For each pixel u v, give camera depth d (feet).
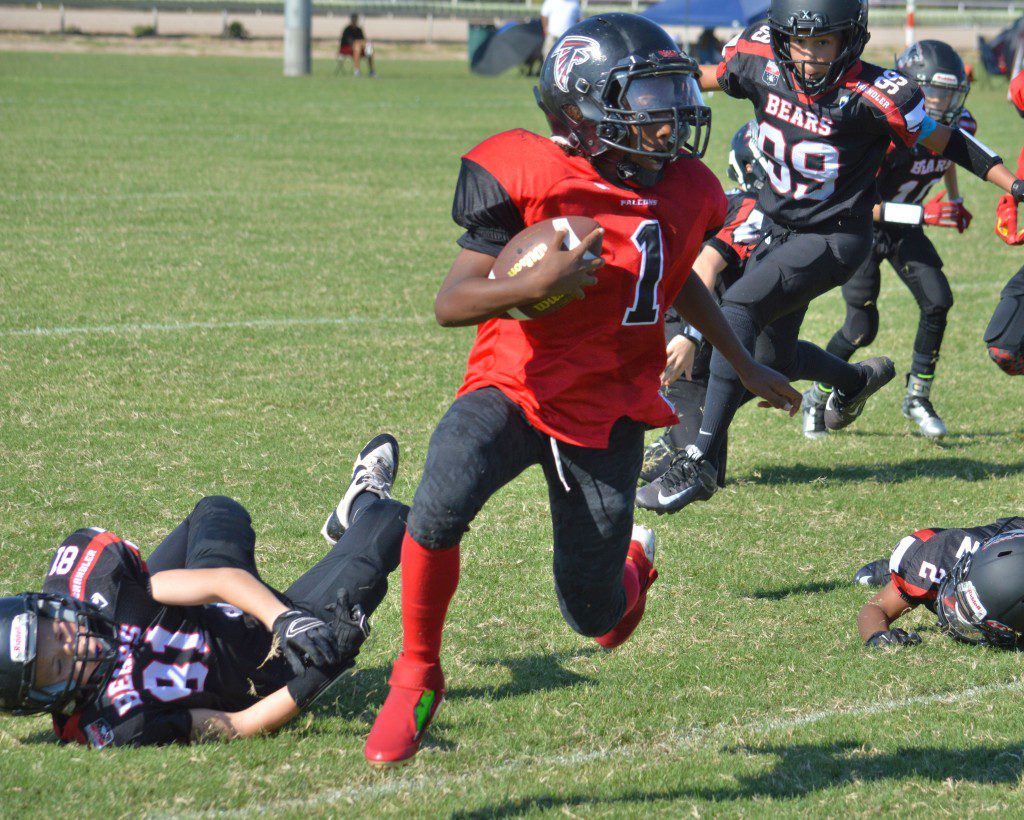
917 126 48.26
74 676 30.63
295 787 30.66
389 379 68.64
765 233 51.57
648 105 28.40
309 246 103.60
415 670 29.58
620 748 33.55
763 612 42.75
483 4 448.65
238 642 33.32
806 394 63.82
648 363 30.83
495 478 28.71
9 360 68.54
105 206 117.19
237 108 206.39
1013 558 37.63
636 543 34.94
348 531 35.76
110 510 48.88
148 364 69.26
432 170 147.74
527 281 26.16
